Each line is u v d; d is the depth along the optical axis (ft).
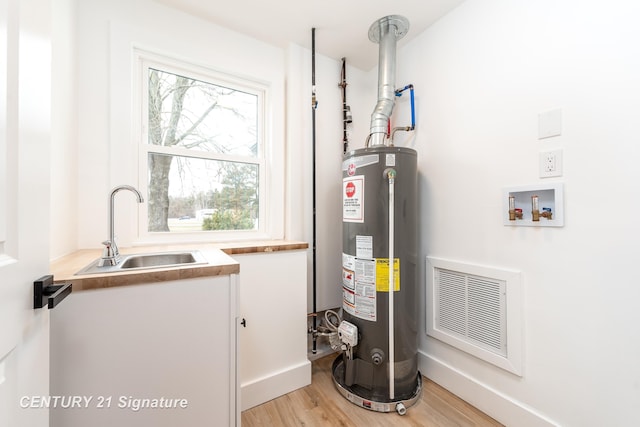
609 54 3.24
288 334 5.16
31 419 1.81
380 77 5.60
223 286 3.27
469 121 4.83
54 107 3.50
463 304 4.87
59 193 3.61
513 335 4.11
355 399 4.70
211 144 5.72
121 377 2.77
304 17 5.33
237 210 6.01
